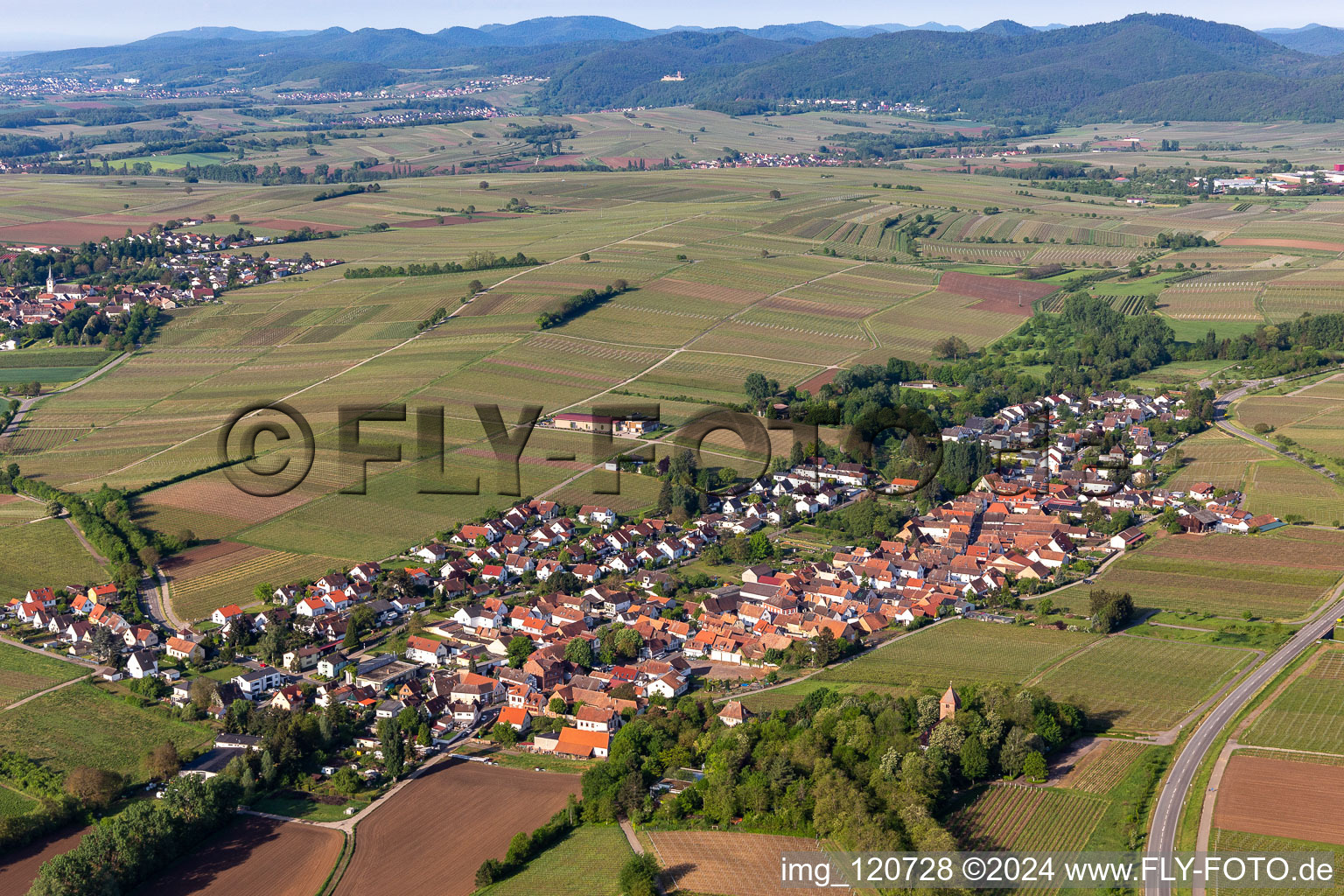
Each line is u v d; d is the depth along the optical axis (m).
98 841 174.38
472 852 180.00
